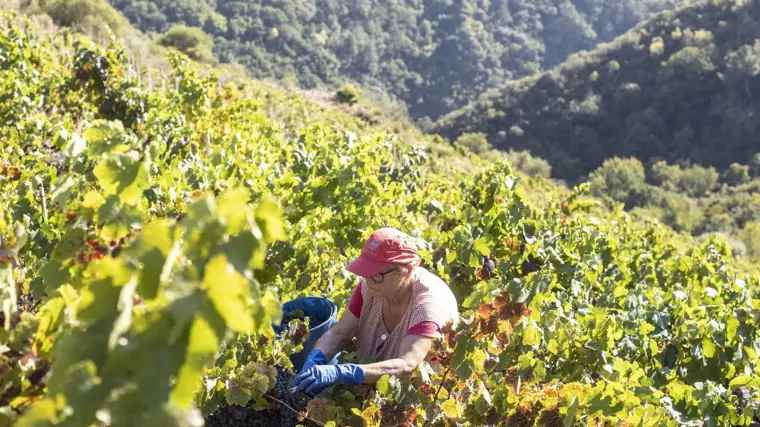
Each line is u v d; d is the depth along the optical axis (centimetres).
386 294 328
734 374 481
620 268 660
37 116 735
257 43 16962
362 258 324
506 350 357
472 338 282
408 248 326
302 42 17525
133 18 15450
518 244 486
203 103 966
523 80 12650
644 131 11331
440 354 289
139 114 968
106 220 176
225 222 121
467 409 292
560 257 525
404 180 705
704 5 11988
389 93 18775
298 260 423
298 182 526
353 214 526
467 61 19262
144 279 124
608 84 11931
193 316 117
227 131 965
